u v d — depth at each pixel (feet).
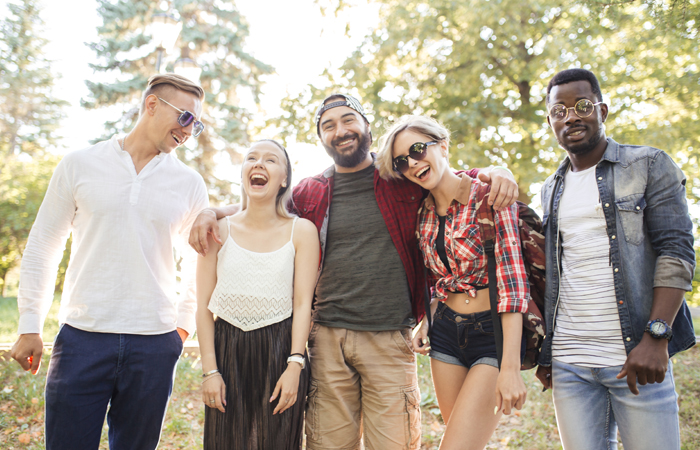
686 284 6.39
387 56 33.30
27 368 7.26
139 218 7.38
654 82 25.79
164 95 7.64
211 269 7.87
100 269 7.15
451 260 7.84
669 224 6.62
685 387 14.47
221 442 7.42
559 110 7.44
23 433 11.92
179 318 8.32
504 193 7.16
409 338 8.53
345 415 8.31
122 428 7.39
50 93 75.72
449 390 8.03
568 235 7.32
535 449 11.94
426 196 8.55
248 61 56.59
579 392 6.93
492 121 30.12
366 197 8.68
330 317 8.39
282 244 7.89
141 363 7.22
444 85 31.96
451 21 31.63
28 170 51.67
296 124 34.47
